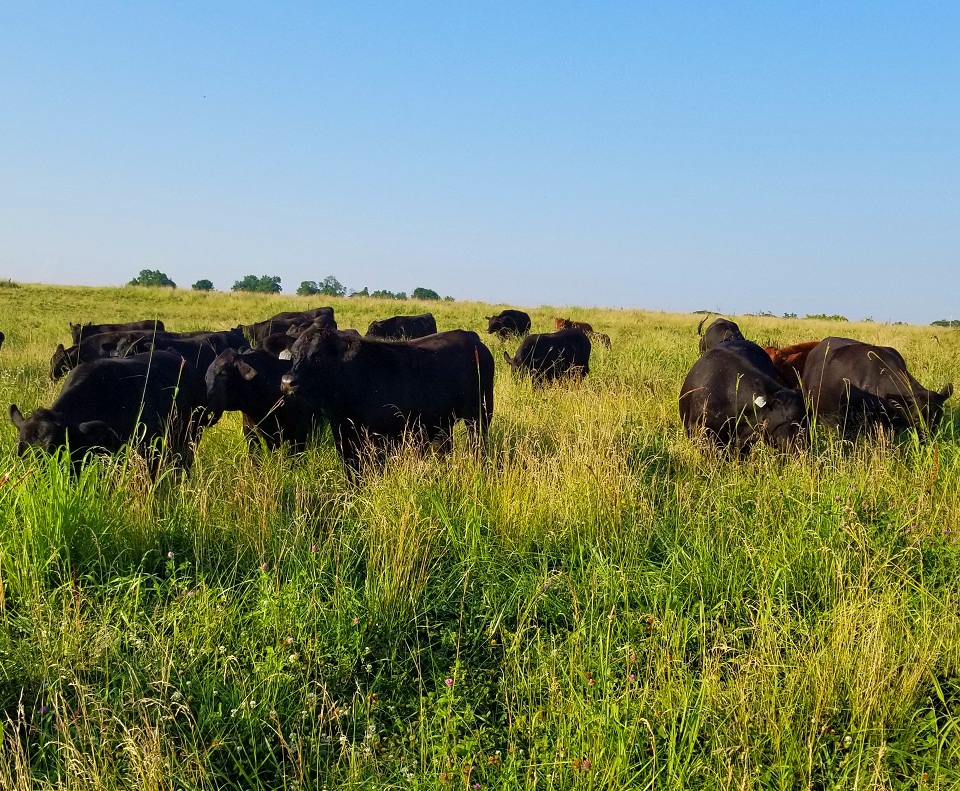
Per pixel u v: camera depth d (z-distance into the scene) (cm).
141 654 410
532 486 610
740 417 789
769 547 525
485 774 341
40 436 639
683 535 570
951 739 366
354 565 530
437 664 429
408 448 711
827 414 908
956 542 524
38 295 3969
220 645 417
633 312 3747
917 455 689
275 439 880
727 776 329
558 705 376
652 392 1113
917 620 434
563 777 332
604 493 596
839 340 1023
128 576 483
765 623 428
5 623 434
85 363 734
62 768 339
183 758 349
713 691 379
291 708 385
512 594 490
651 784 326
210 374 827
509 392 1171
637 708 369
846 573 490
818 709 367
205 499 571
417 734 368
